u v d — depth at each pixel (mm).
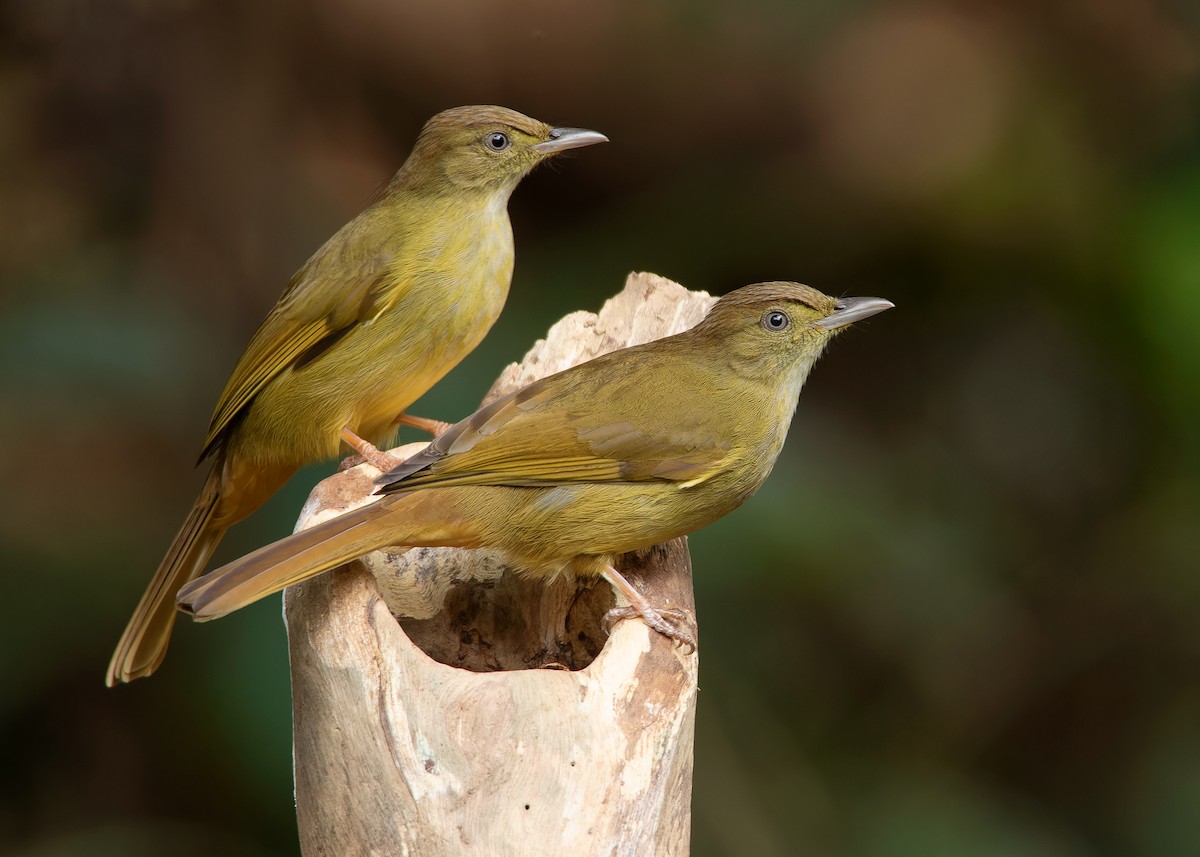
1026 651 13227
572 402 8258
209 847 11109
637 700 7043
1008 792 12602
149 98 14094
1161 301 13508
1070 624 13438
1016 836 11914
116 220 14008
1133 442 14117
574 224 15148
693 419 8289
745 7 14758
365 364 9766
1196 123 14586
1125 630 13320
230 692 11016
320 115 14414
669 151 15039
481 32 14633
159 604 9891
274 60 14156
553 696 6863
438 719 6820
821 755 12086
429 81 14633
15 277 13594
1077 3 14484
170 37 14070
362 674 6988
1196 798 12445
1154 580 13375
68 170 14133
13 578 12141
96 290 13273
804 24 14680
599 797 6746
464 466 7863
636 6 14711
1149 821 12508
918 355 14781
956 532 13227
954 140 14242
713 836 11422
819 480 12578
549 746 6785
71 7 14047
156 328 12992
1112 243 13961
